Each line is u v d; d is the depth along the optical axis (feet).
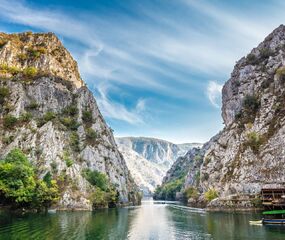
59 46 651.25
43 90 490.08
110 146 527.40
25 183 280.51
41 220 220.64
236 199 332.80
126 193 510.17
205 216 276.00
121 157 600.80
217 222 223.30
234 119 449.06
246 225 199.72
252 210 309.63
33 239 146.92
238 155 382.01
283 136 334.85
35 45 612.70
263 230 175.32
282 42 465.06
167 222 235.20
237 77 506.48
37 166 355.36
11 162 297.12
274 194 255.29
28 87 479.00
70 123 476.95
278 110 372.58
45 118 449.06
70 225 201.98
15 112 422.00
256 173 338.75
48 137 396.98
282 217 216.33
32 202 285.43
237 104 468.75
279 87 393.09
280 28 487.20
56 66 587.27
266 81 427.33
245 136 392.06
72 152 434.71
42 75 522.47
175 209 387.55
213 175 416.67
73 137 458.50
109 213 316.60
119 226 208.54
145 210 372.79
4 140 374.02
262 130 374.63
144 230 191.93
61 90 514.68
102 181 417.49
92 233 174.09
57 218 240.73
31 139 384.68
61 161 380.17
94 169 448.24
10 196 262.47
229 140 417.90
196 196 512.22
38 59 567.18
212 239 155.43
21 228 178.19
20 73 513.45
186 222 233.14
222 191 366.84
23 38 624.18
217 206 344.28
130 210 371.35
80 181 374.63
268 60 454.81
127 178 575.38
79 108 515.09
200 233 176.96
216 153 440.86
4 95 436.76
